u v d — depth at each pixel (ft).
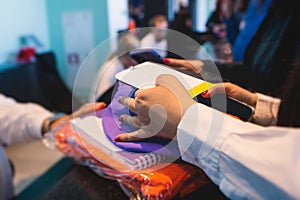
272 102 1.43
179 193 1.31
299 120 1.36
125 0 10.34
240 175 1.17
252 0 2.32
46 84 10.23
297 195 1.03
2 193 2.57
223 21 3.97
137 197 1.41
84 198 1.81
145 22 9.57
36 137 2.37
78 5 11.69
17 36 11.36
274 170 1.08
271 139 1.16
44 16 12.37
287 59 1.62
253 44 1.88
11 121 2.41
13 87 9.52
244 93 1.42
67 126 2.15
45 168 5.12
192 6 8.02
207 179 1.32
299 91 1.42
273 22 1.83
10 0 10.85
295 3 1.74
